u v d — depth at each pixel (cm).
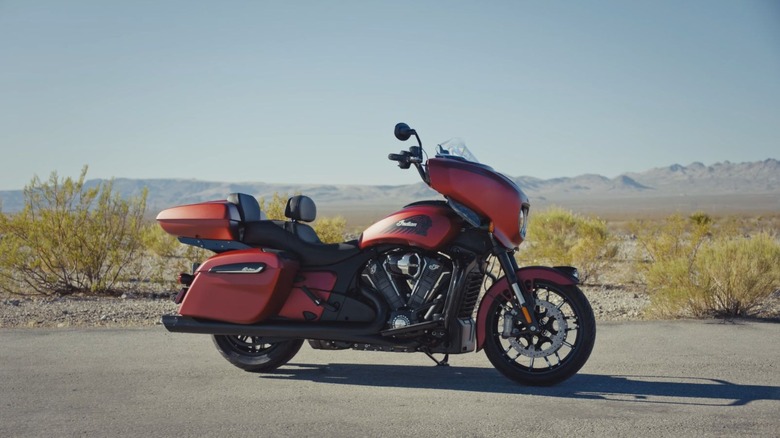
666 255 1611
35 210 1437
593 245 1645
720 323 1045
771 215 8275
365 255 707
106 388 659
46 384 673
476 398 621
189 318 732
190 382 684
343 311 705
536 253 1802
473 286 690
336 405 601
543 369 664
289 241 733
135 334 935
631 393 636
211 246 752
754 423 541
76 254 1390
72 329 973
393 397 627
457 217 680
